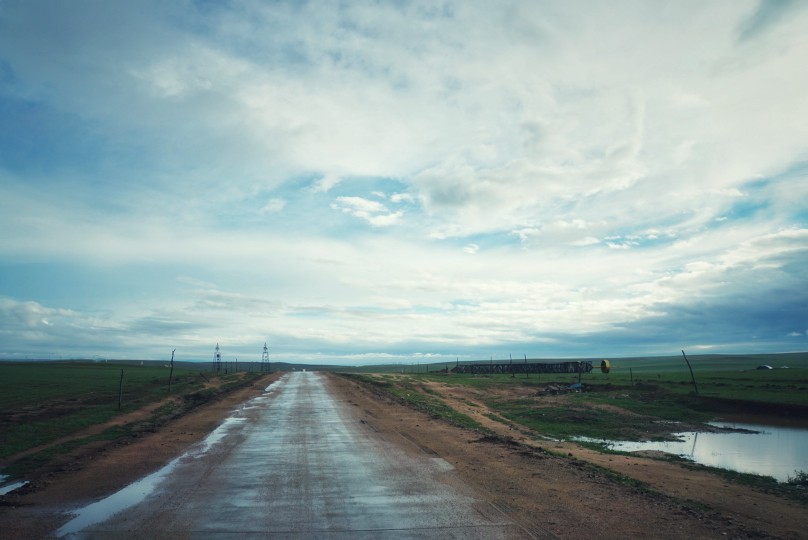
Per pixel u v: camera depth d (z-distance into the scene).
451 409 29.81
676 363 188.62
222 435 17.55
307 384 52.28
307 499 9.16
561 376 76.56
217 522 7.82
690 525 7.88
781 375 60.44
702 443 23.28
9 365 98.25
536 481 10.63
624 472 13.97
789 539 8.04
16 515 8.20
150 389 38.28
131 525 7.68
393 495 9.42
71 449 14.58
